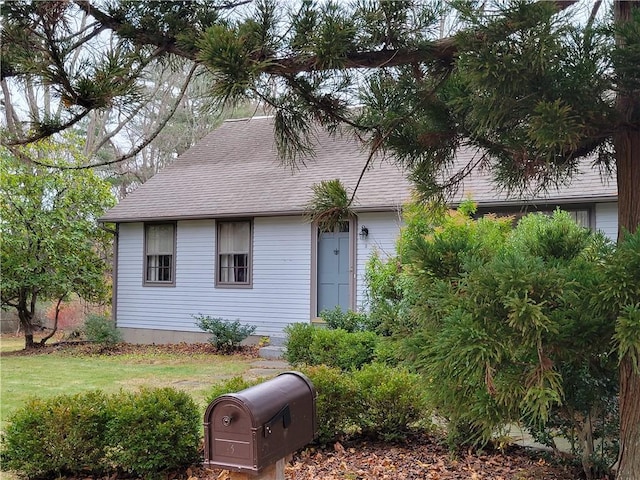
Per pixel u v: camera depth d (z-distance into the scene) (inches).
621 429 108.3
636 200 104.9
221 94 89.1
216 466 101.5
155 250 540.7
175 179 582.9
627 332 78.7
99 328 504.4
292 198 475.2
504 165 129.8
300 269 473.4
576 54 91.4
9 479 166.4
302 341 338.0
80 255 544.7
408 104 124.3
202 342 512.1
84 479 165.0
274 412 103.3
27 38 90.9
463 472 160.7
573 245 142.9
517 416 104.3
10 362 426.3
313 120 121.0
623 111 100.0
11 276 502.6
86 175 539.2
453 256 114.5
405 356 123.2
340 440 190.7
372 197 437.4
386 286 312.0
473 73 89.6
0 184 479.8
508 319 88.8
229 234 507.5
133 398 173.2
